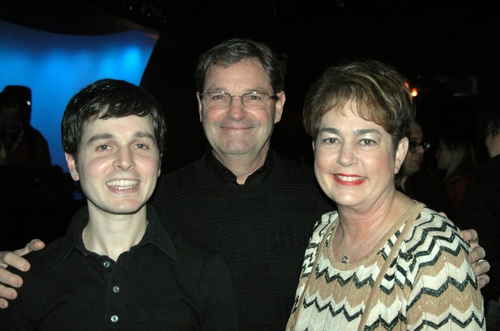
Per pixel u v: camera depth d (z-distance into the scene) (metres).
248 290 1.95
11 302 1.53
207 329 1.62
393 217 1.52
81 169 1.55
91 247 1.61
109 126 1.54
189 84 8.23
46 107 7.31
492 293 2.47
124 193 1.53
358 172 1.48
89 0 5.99
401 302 1.38
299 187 2.12
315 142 1.61
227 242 1.99
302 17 7.41
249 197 2.04
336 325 1.47
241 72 2.03
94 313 1.50
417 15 8.09
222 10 7.15
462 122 8.30
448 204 3.38
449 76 8.67
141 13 6.62
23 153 5.31
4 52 6.82
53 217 4.86
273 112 2.12
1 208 4.57
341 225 1.67
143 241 1.62
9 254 1.59
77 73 7.46
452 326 1.30
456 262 1.33
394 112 1.45
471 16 7.46
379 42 8.29
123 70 7.83
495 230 2.54
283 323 1.96
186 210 2.05
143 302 1.55
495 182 2.55
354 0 7.21
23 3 6.49
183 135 8.35
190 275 1.63
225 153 2.02
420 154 3.27
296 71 8.57
